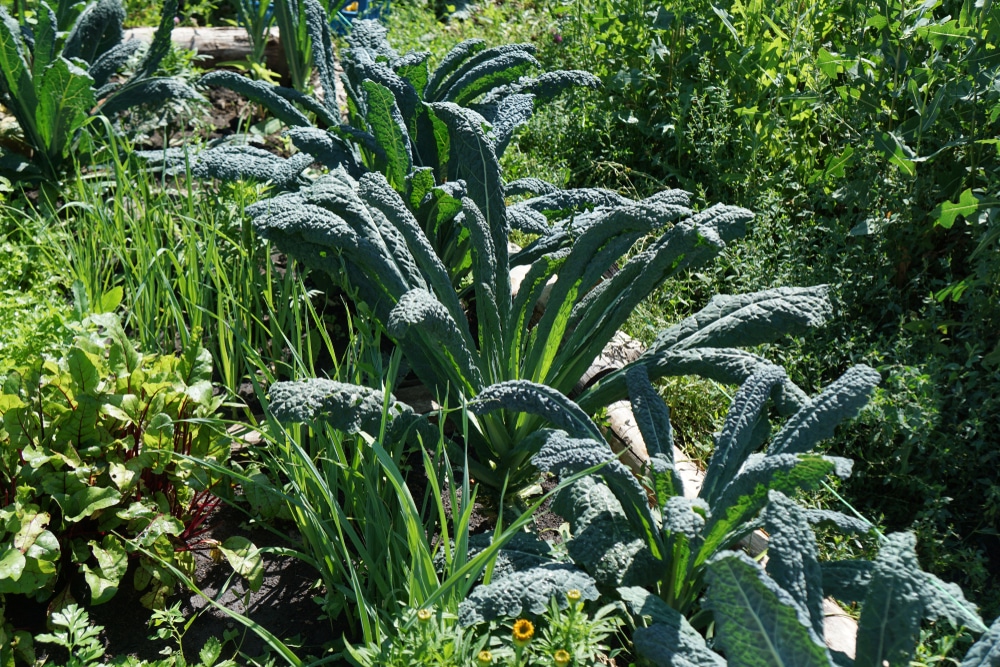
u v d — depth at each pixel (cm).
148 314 361
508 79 443
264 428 311
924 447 323
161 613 251
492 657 219
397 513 294
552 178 495
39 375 284
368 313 324
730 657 205
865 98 429
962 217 414
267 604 281
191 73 561
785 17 493
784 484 230
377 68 418
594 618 236
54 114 454
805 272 401
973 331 360
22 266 396
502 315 328
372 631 260
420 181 373
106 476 283
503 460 315
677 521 218
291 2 569
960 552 297
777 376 274
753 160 464
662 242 299
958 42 393
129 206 429
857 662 213
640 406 278
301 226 305
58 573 281
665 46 529
